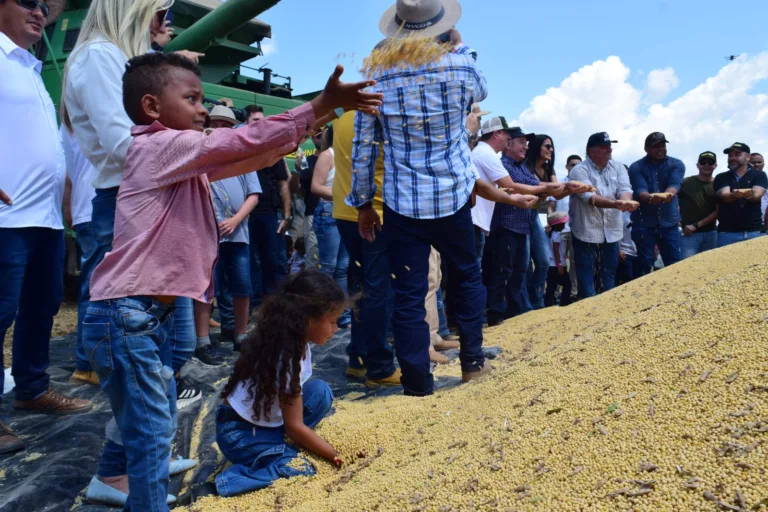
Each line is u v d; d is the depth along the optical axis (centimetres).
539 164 654
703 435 180
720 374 205
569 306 591
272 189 587
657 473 172
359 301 399
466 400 287
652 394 210
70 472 264
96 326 194
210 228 207
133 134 205
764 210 884
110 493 239
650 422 196
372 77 328
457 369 425
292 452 268
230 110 502
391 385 401
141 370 192
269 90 838
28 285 318
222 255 479
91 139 272
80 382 377
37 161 299
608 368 244
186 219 198
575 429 208
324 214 555
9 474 267
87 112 260
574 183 496
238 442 260
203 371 414
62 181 323
